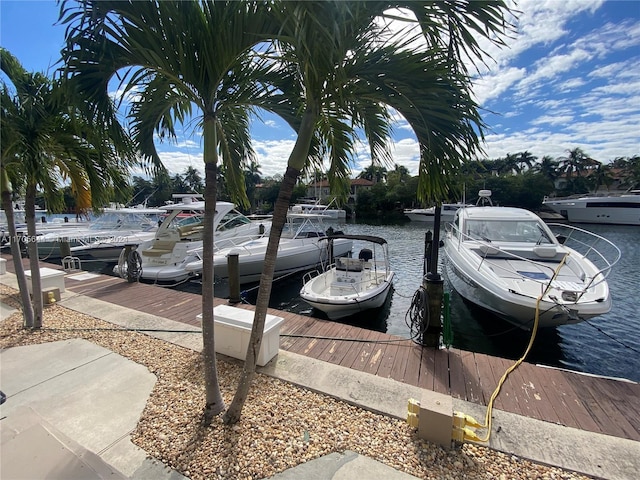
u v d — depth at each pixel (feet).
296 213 31.37
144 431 6.93
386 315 21.93
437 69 5.30
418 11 5.09
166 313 14.58
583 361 15.75
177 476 5.83
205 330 7.13
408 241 59.72
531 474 6.07
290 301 25.34
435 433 6.72
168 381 8.95
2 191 11.62
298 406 7.91
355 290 21.01
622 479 5.97
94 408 7.73
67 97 6.24
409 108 5.96
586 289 13.71
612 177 151.02
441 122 5.81
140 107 7.66
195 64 6.01
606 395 8.53
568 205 94.27
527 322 15.51
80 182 12.89
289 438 6.81
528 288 15.57
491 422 7.47
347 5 4.56
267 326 9.86
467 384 9.05
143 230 37.78
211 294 7.06
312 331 12.67
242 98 7.48
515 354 16.39
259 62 7.06
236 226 31.89
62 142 10.94
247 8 5.35
